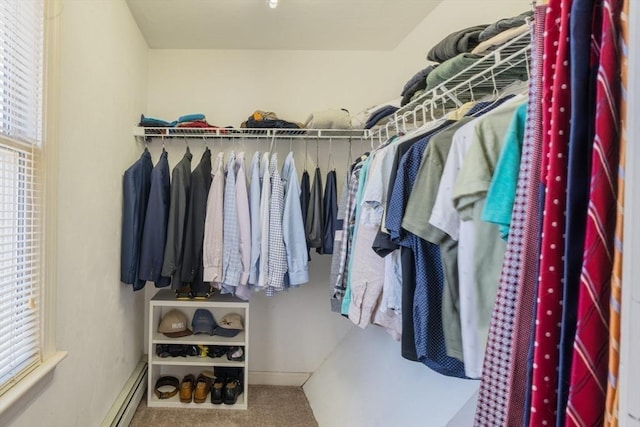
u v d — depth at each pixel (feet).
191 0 5.49
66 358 3.68
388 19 6.14
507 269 1.86
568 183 1.30
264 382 7.15
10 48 2.86
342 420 5.24
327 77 7.20
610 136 1.14
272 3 5.33
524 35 2.73
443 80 3.83
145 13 5.82
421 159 2.88
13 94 2.91
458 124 2.84
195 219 5.75
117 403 5.24
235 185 5.68
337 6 5.73
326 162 7.14
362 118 6.17
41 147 3.20
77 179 3.89
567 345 1.30
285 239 5.66
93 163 4.32
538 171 1.63
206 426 5.67
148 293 6.91
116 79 5.08
